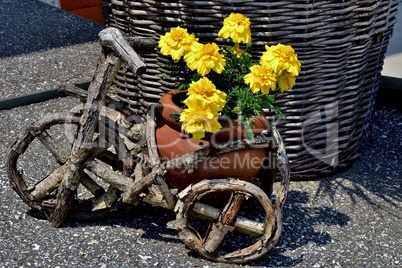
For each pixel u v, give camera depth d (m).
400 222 2.38
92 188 2.24
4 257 2.05
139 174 2.11
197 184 1.95
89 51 3.86
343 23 2.43
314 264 2.09
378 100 3.46
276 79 1.96
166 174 2.09
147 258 2.07
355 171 2.76
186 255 2.10
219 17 2.35
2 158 2.70
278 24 2.33
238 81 2.04
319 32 2.39
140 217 2.30
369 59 2.71
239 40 2.04
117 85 2.90
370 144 3.02
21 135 2.16
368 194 2.57
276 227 1.99
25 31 4.12
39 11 4.54
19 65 3.60
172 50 1.99
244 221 2.03
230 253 2.06
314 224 2.33
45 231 2.19
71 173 2.10
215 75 2.03
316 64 2.45
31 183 2.52
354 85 2.63
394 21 2.88
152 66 2.65
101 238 2.16
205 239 2.04
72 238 2.16
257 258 2.05
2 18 4.34
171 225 2.07
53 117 2.18
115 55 2.00
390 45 3.72
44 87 3.34
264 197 1.95
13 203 2.36
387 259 2.15
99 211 2.23
